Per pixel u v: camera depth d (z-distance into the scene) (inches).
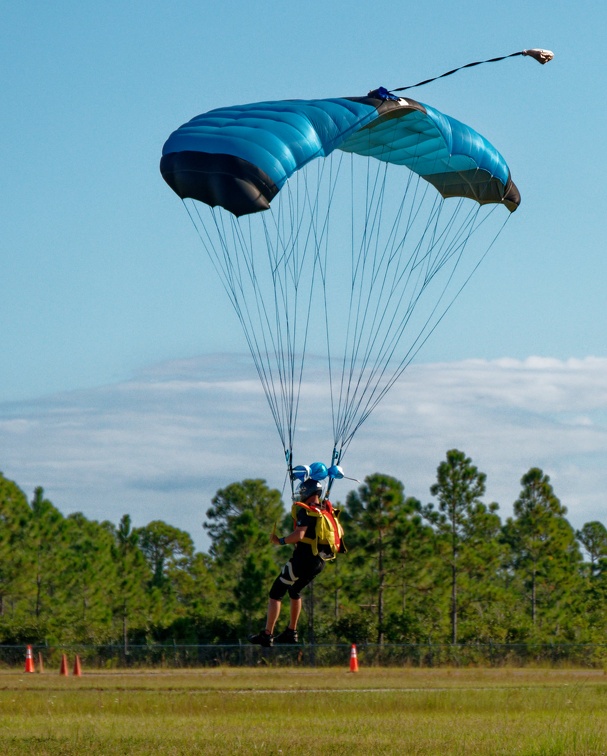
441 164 1413.6
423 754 967.0
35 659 2827.3
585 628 4069.9
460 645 2925.7
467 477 3853.3
